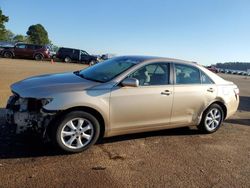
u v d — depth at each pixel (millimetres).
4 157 4863
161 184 4449
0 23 65500
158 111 6027
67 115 5039
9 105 5305
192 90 6508
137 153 5531
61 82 5402
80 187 4137
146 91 5805
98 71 6055
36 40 115500
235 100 7465
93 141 5383
